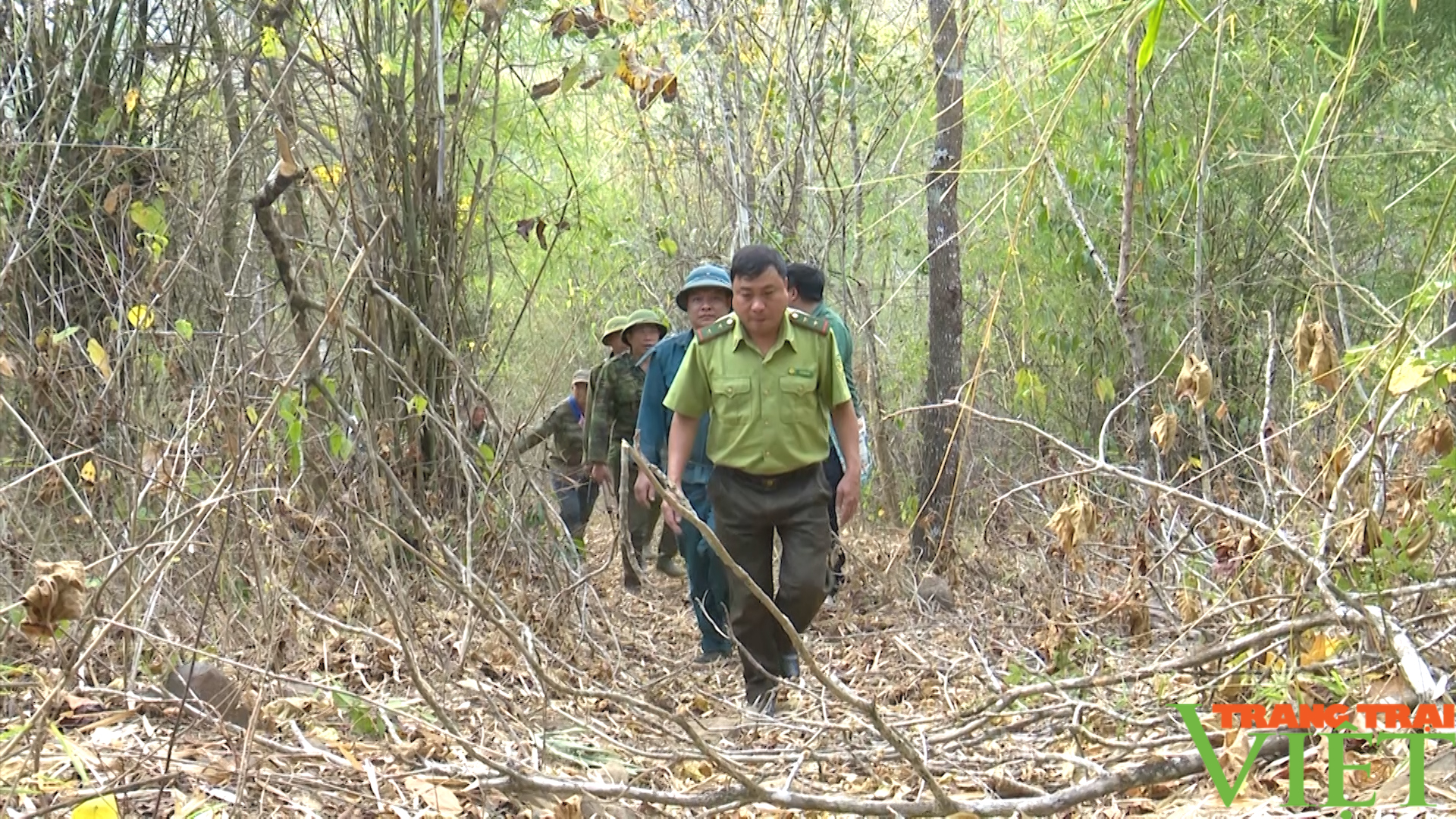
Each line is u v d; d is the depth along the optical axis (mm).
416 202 6441
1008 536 6949
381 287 5723
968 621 5746
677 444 4695
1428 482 3695
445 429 5258
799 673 4773
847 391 4574
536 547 5609
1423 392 3061
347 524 4492
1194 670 3701
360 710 3537
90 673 3566
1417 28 6832
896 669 5133
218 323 5254
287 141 4285
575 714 4023
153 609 3600
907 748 2748
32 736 2867
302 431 4582
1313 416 3539
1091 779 3059
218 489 3496
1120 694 3854
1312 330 3244
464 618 4918
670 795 2955
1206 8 6113
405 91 6535
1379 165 7422
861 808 2830
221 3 5832
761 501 4488
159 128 5758
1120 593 4242
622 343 7117
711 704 4648
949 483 7316
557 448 7910
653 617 6918
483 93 6930
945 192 7324
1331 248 4660
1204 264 7648
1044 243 7938
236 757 2996
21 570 4094
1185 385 3492
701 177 9891
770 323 4434
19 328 4762
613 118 9859
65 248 5316
